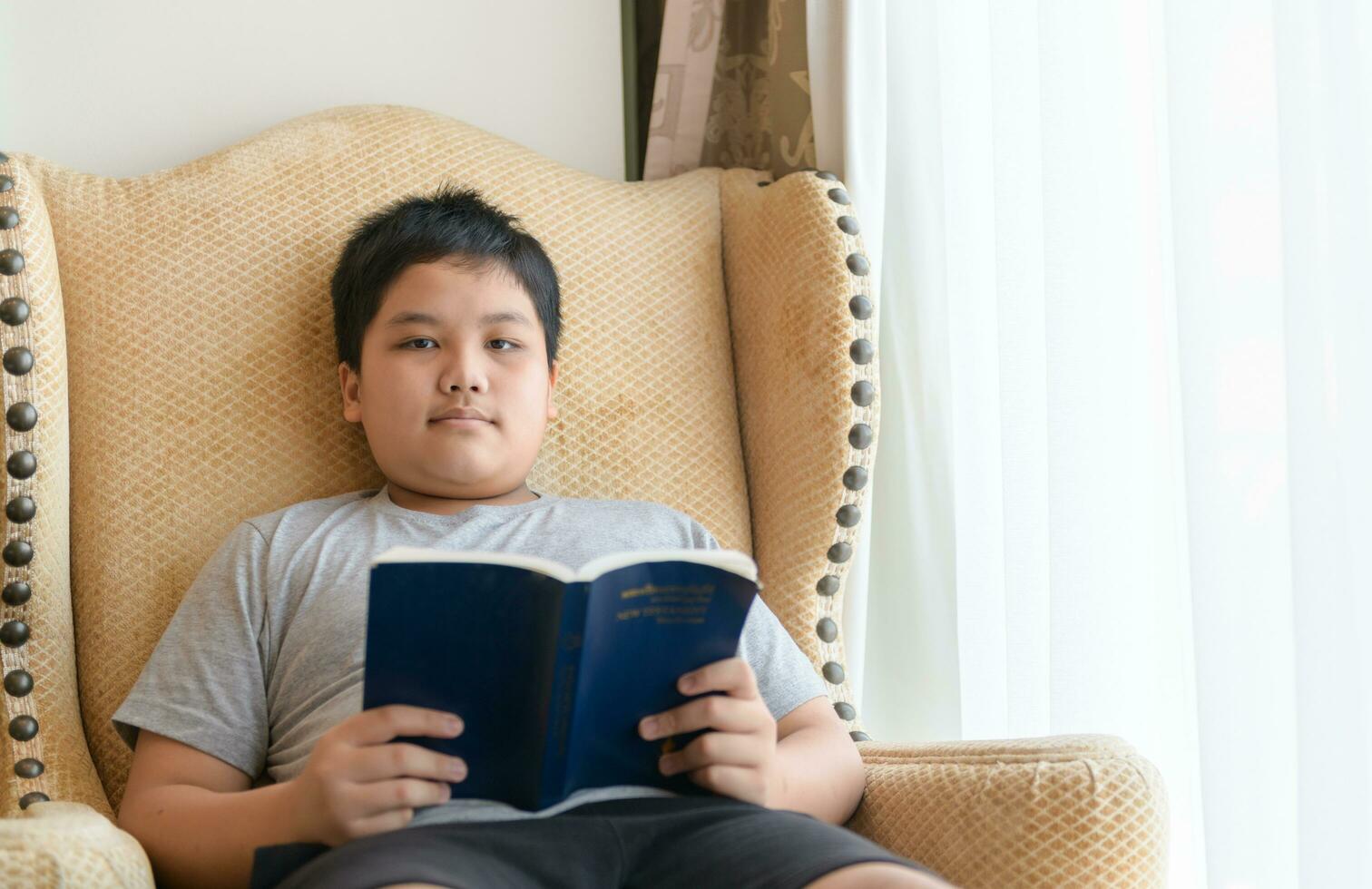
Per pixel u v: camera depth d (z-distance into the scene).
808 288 1.29
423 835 0.80
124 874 0.77
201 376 1.22
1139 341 1.20
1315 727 0.96
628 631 0.83
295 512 1.14
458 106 1.55
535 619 0.79
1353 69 0.97
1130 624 1.20
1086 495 1.19
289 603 1.07
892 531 1.51
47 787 1.00
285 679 1.03
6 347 1.09
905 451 1.49
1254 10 1.06
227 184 1.28
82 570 1.14
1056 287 1.20
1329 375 0.97
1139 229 1.19
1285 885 1.04
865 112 1.43
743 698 0.89
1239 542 1.05
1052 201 1.20
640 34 1.76
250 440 1.22
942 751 1.00
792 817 0.87
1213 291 1.06
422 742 0.83
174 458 1.19
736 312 1.41
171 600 1.15
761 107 1.68
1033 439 1.28
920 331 1.47
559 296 1.32
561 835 0.83
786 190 1.36
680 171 1.64
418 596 0.78
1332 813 0.95
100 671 1.11
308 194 1.31
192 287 1.23
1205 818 1.04
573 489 1.30
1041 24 1.21
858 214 1.43
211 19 1.46
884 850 0.80
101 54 1.43
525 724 0.82
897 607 1.51
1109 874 0.87
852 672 1.39
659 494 1.31
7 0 1.41
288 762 1.00
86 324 1.20
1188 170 1.07
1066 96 1.20
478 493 1.18
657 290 1.38
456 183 1.36
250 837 0.86
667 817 0.87
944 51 1.41
